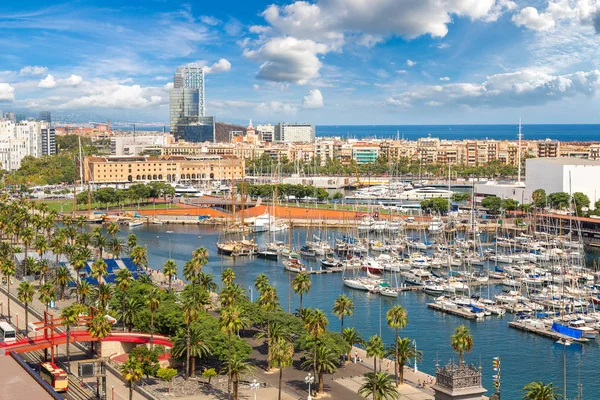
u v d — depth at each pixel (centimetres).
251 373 17938
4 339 19275
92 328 19125
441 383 14600
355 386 18438
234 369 16688
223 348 18925
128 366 16588
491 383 19762
